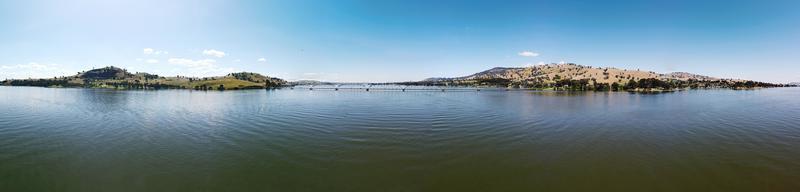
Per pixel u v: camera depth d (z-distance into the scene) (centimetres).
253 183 2486
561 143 3659
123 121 5375
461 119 5516
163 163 2941
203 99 11325
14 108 7750
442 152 3281
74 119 5666
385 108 7562
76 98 11725
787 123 5091
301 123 5075
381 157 3106
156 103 9344
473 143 3656
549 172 2703
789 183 2433
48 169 2798
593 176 2603
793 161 2952
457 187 2414
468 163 2934
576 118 5662
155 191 2356
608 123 5078
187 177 2609
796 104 8794
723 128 4622
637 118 5688
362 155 3178
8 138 3972
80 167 2845
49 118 5806
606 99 11112
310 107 7900
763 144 3591
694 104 8794
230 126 4806
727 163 2900
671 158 3059
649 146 3519
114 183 2500
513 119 5522
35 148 3466
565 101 9962
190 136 4053
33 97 12275
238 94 15775
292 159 3055
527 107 7788
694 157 3086
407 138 3916
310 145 3566
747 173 2647
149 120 5491
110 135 4138
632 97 12431
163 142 3722
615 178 2561
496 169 2778
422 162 2969
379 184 2466
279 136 4038
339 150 3356
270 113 6512
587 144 3606
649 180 2517
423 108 7562
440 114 6272
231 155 3184
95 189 2400
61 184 2480
